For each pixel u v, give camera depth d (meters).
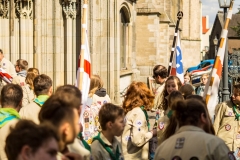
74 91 7.49
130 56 34.56
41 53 24.92
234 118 12.21
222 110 12.31
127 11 33.09
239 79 19.70
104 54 27.41
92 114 12.02
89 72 11.45
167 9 54.81
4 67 18.00
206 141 6.99
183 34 74.00
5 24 23.95
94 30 26.80
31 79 14.60
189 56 74.62
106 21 27.28
